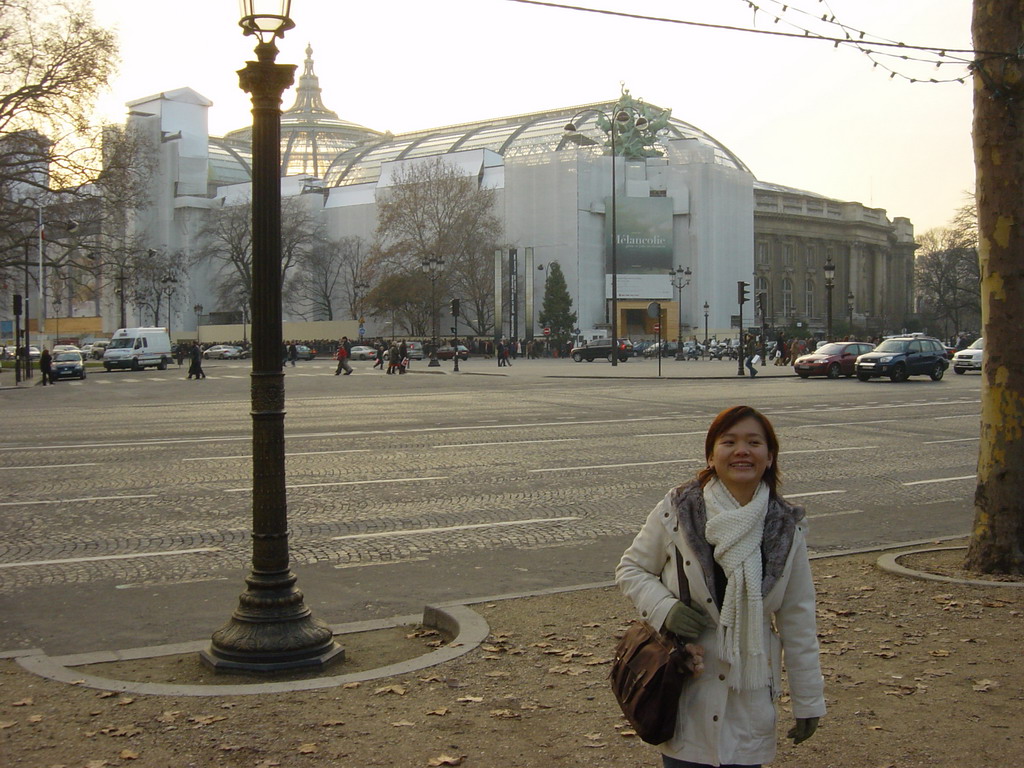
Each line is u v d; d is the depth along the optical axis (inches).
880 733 235.8
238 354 4478.3
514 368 2842.0
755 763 154.5
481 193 4562.0
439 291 4303.6
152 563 438.6
